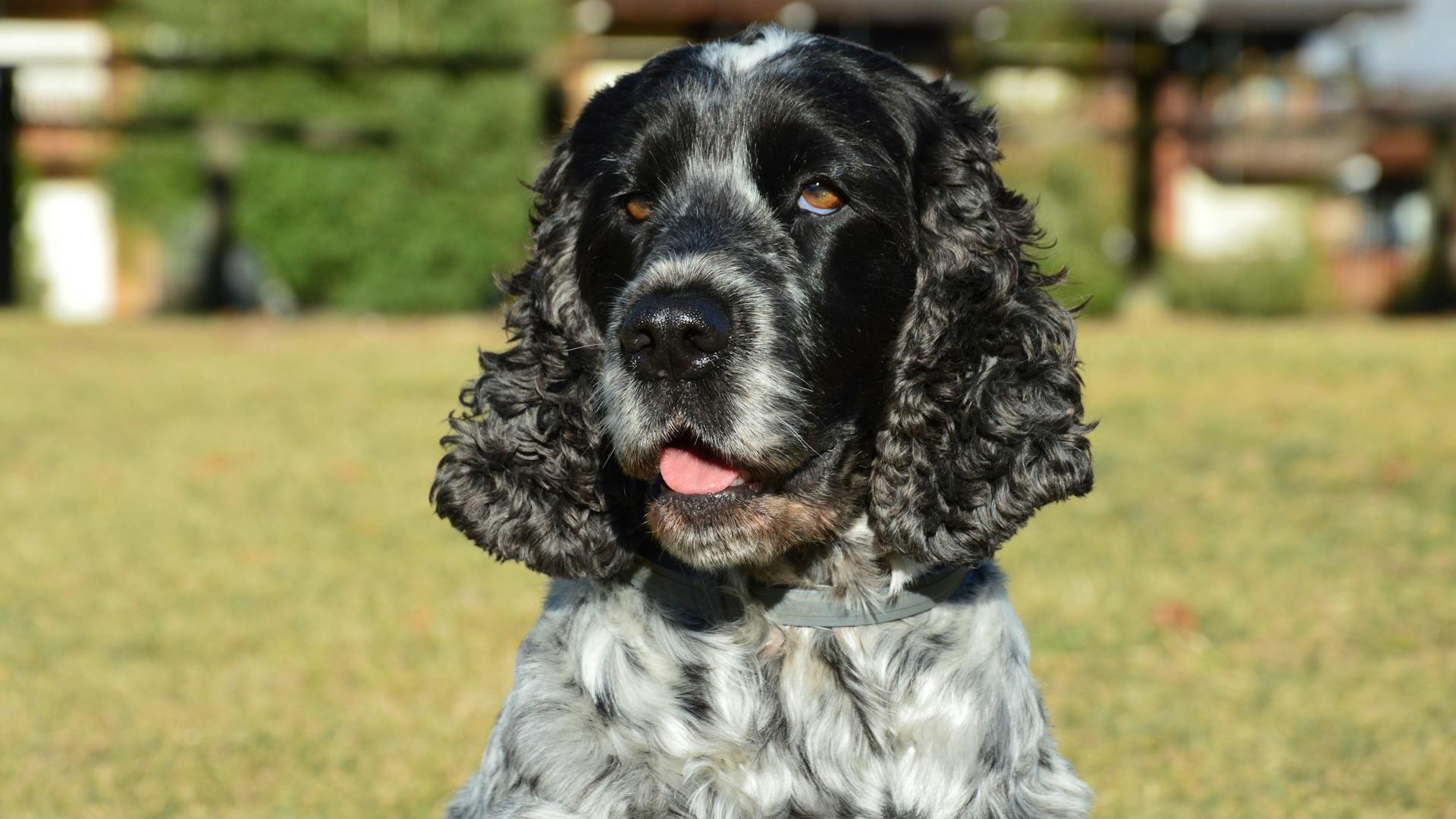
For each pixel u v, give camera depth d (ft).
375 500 38.06
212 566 31.71
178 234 112.06
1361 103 100.94
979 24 113.39
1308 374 58.39
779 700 14.49
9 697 23.82
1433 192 96.27
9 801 19.89
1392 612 27.53
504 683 24.45
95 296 143.54
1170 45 126.31
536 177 16.76
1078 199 99.04
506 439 15.60
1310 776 20.47
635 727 14.34
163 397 56.44
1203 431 45.98
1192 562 31.04
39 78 142.82
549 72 100.68
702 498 13.85
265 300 113.91
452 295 102.17
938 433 14.85
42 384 60.08
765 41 15.60
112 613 28.43
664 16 120.16
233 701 23.76
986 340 15.20
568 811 14.05
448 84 99.19
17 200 111.14
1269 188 137.39
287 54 98.94
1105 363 62.75
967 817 14.29
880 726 14.47
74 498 38.47
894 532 14.64
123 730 22.53
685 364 13.67
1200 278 108.78
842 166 14.46
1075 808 14.98
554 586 16.12
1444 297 96.53
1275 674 24.29
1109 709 22.91
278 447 45.73
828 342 14.43
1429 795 19.70
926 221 15.19
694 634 14.65
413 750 21.67
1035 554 31.73
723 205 14.60
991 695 14.78
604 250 15.29
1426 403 50.37
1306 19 126.11
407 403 54.80
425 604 28.89
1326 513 35.06
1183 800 19.81
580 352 15.43
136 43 119.85
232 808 19.80
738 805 14.16
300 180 99.91
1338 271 114.83
